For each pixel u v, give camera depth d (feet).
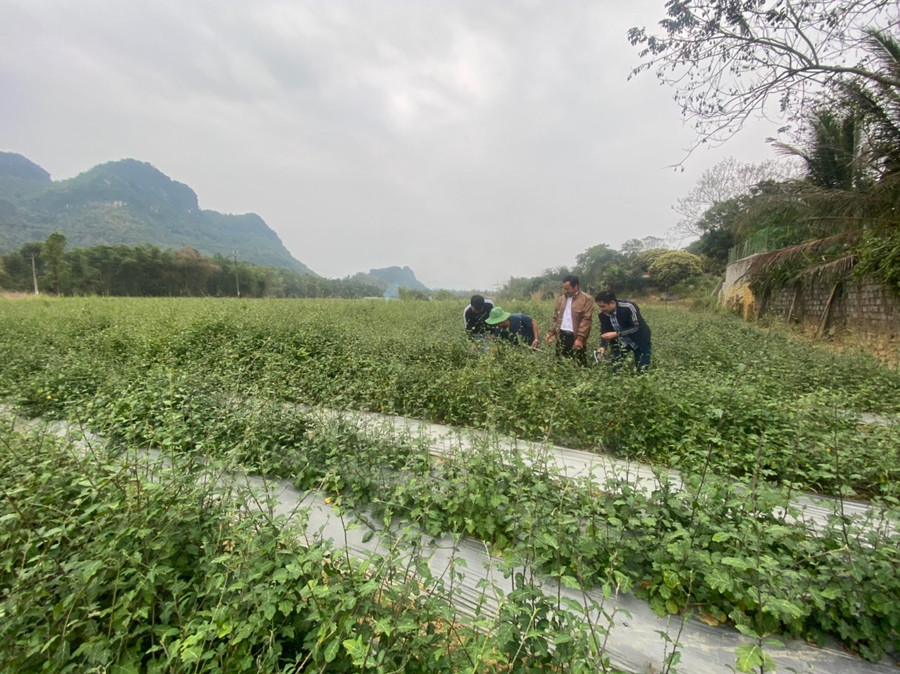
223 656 6.47
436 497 10.89
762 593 7.14
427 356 23.86
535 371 19.38
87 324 36.58
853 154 40.75
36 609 6.54
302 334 28.35
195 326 30.12
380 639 6.77
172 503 9.01
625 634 8.02
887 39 28.19
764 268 52.47
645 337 21.26
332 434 13.88
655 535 9.45
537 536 8.86
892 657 7.49
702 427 14.14
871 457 12.65
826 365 23.12
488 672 6.32
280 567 7.45
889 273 32.63
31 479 9.32
